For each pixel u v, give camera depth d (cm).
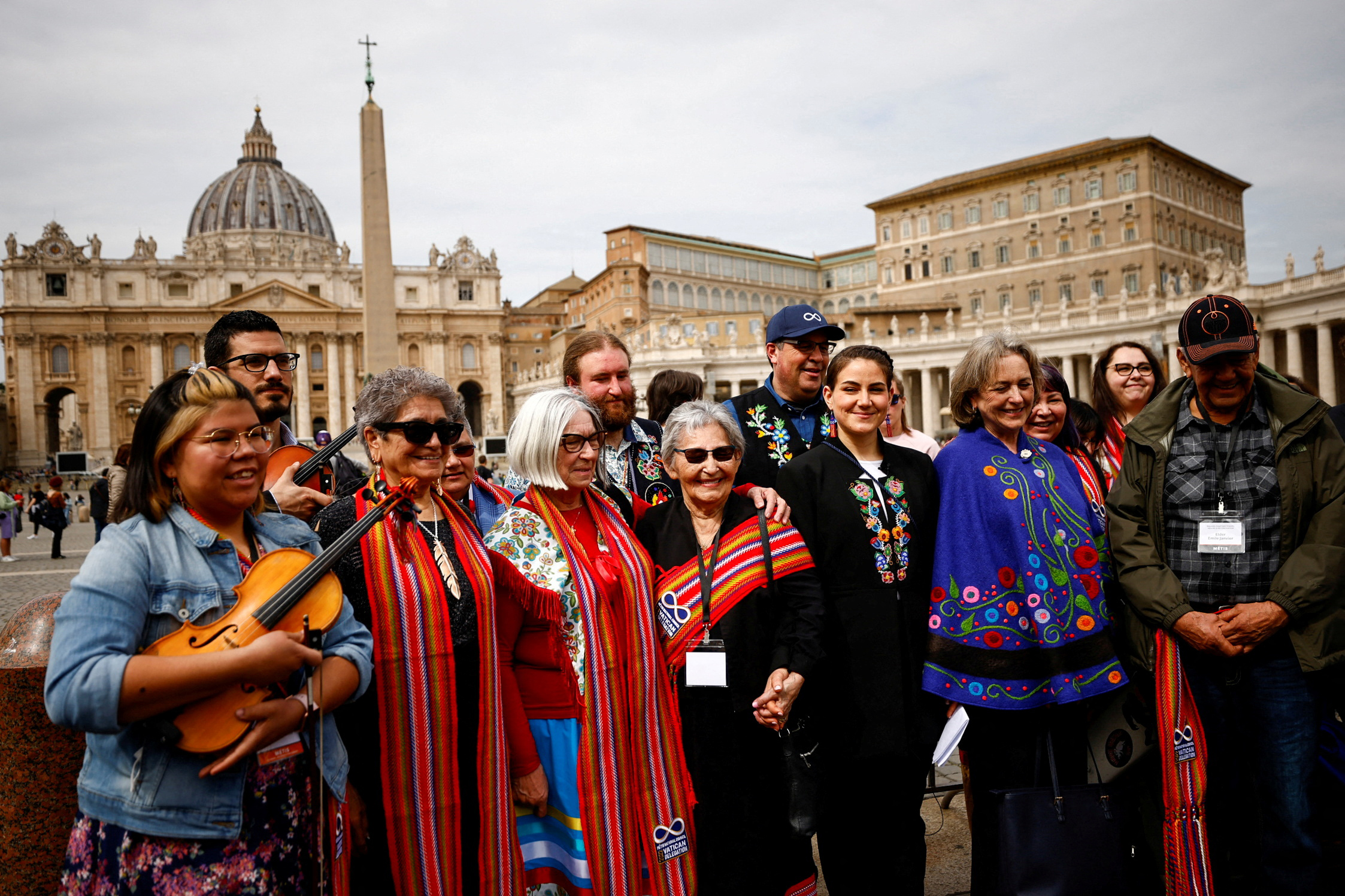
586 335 473
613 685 322
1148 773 390
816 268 9094
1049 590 370
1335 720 452
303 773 263
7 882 310
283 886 252
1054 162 6606
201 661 226
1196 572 378
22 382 7669
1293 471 368
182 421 252
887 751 353
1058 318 5116
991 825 362
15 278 7706
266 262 8338
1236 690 380
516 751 319
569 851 323
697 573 354
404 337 8569
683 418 363
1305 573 354
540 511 338
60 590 1448
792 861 360
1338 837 423
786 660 339
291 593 253
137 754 237
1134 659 388
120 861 235
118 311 7819
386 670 293
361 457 3509
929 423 5469
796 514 383
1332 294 3822
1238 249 7438
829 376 398
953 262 7238
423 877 290
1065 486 391
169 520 258
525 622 335
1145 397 498
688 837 330
